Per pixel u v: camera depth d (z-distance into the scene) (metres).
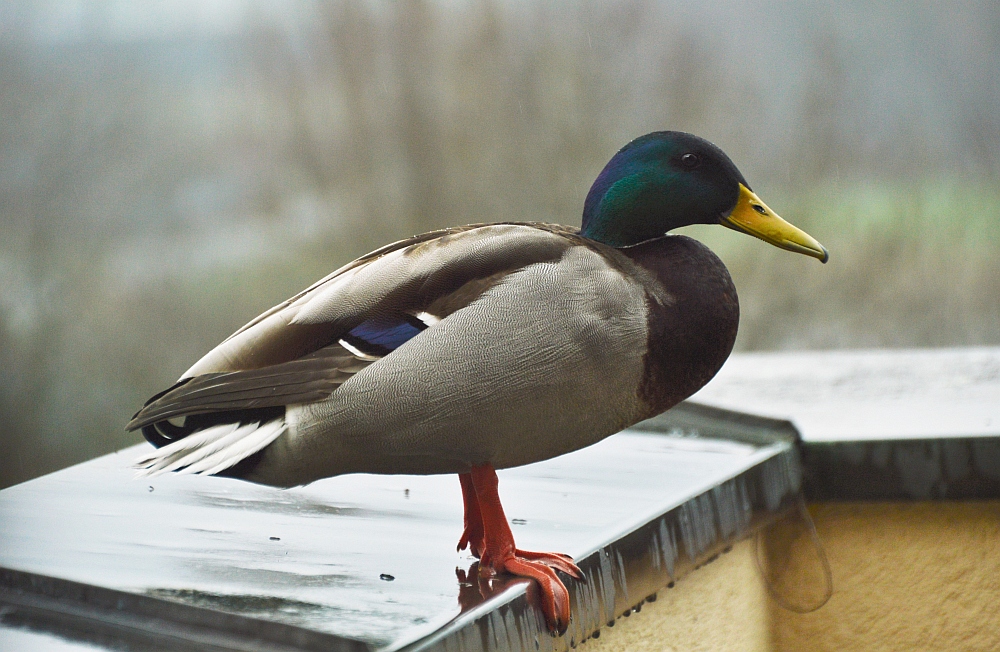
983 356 6.48
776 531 4.58
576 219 15.22
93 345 15.38
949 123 15.17
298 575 3.17
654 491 4.01
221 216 16.12
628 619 3.55
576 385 3.34
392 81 15.73
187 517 3.81
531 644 3.07
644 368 3.45
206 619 2.85
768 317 13.84
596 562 3.33
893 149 15.09
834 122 15.22
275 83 16.14
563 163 15.21
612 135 15.21
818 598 4.61
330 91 16.06
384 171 15.92
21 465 15.00
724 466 4.26
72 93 15.68
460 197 15.54
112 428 15.12
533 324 3.28
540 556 3.28
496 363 3.26
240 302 15.62
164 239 15.82
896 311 13.77
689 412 4.95
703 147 3.77
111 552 3.37
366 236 15.64
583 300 3.33
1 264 15.38
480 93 15.45
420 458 3.37
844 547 4.59
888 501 4.53
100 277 15.61
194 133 16.09
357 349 3.29
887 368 6.19
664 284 3.53
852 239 14.23
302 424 3.27
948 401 5.24
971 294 13.74
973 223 14.16
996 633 4.58
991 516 4.52
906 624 4.62
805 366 6.34
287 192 16.19
